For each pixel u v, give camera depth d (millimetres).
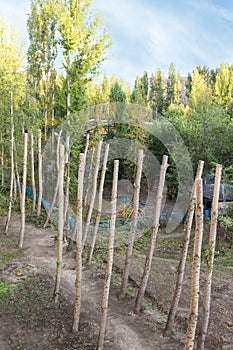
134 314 8305
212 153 18406
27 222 15891
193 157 18094
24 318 7680
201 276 11016
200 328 6641
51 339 7000
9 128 16391
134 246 13750
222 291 9852
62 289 9234
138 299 8312
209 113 19469
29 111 17156
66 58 16203
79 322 7668
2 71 15570
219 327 7762
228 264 12484
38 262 11297
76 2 15359
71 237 12266
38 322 7570
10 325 7395
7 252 12133
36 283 9500
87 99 18125
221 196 16641
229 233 15609
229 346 7062
